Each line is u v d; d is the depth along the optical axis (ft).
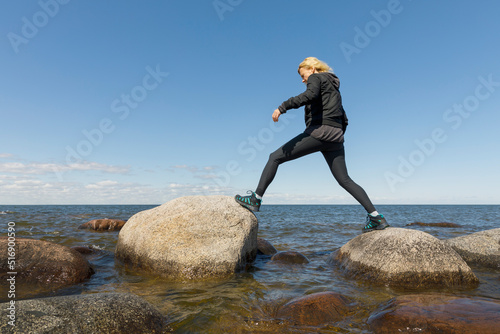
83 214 51.37
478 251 14.34
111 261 14.62
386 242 11.76
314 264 14.43
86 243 19.71
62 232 25.08
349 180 13.26
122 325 6.22
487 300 7.75
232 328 6.86
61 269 10.78
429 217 56.70
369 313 7.86
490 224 39.19
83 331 5.69
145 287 10.41
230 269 12.04
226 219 13.21
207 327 6.90
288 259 14.69
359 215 64.34
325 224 37.58
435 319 6.48
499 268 13.26
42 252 11.12
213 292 9.75
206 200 13.94
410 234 11.73
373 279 11.02
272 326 6.97
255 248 14.76
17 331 5.14
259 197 13.66
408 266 10.73
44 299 6.39
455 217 56.85
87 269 11.69
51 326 5.49
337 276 12.05
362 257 12.12
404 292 9.75
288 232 28.43
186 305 8.39
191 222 12.75
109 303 6.68
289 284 10.82
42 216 43.47
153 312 7.11
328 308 7.79
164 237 12.44
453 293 9.44
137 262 12.74
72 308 6.20
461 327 6.06
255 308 8.20
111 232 26.18
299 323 7.13
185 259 11.75
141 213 14.70
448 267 10.73
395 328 6.46
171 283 10.98
